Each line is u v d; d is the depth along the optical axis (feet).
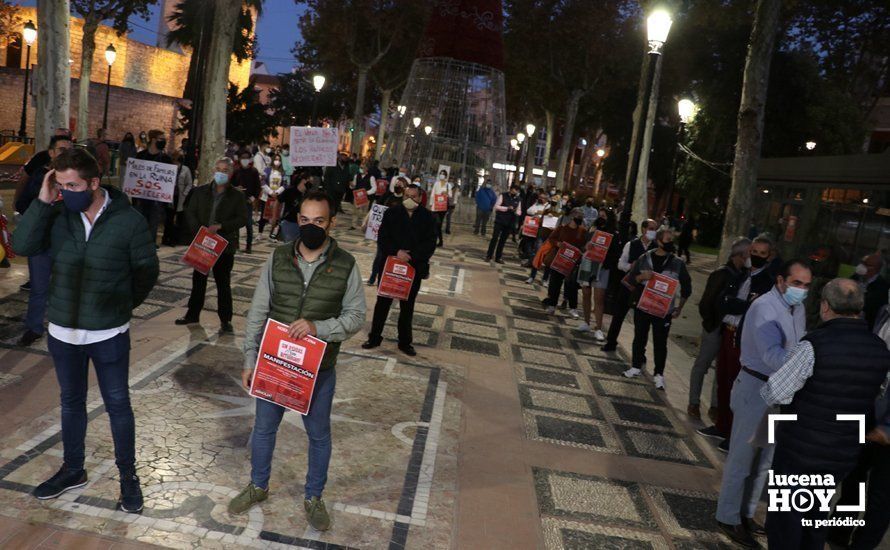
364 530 13.21
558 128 194.90
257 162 60.70
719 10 56.65
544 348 30.19
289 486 14.46
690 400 23.25
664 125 137.08
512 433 19.56
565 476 17.24
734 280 21.07
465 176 94.58
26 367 18.56
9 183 58.70
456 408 20.80
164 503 13.07
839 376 11.91
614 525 15.07
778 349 14.01
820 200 45.39
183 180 39.83
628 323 39.37
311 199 11.94
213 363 21.13
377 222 37.40
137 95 145.38
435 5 96.84
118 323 12.07
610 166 145.79
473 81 95.40
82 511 12.42
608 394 24.68
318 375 12.48
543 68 133.18
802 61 105.50
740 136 36.29
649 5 66.49
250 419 17.46
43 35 35.14
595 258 32.73
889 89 127.54
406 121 97.45
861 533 15.01
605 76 131.03
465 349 27.96
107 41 148.25
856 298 12.05
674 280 25.68
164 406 17.43
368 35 137.59
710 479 18.43
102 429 15.61
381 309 25.41
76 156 11.03
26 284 26.50
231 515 13.00
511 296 41.91
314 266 12.29
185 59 179.83
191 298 24.75
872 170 37.73
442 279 43.70
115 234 11.77
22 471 13.47
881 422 13.32
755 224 58.90
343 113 207.82
